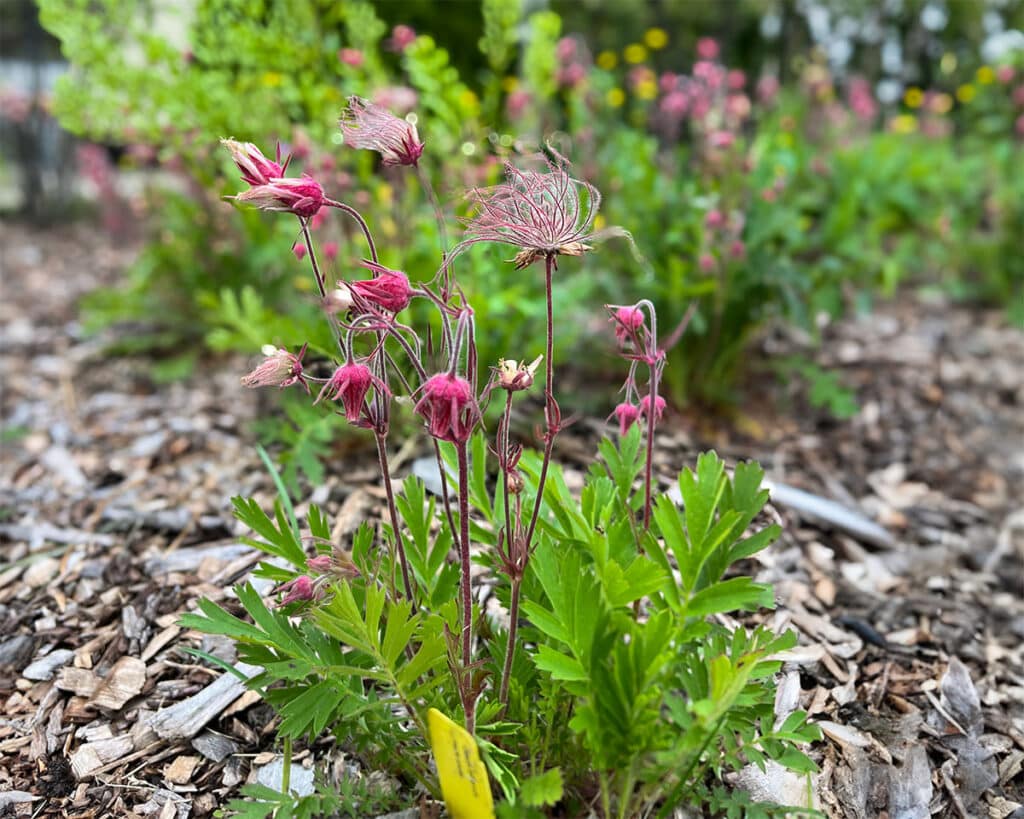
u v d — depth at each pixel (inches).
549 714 11.6
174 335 29.5
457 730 10.1
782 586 18.3
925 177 37.3
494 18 25.5
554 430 11.0
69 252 45.1
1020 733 15.3
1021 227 37.5
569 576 10.9
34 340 31.9
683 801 12.7
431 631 11.6
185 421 24.9
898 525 22.2
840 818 13.2
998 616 19.0
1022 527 23.0
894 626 18.0
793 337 32.3
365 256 20.7
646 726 10.4
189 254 29.3
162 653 15.8
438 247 20.5
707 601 11.1
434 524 18.1
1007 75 39.8
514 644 12.5
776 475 23.2
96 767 13.7
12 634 16.5
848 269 28.1
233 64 26.5
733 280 24.7
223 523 19.6
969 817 13.6
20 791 13.3
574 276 23.7
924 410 28.3
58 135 52.3
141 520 19.9
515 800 11.1
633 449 13.4
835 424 26.7
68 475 22.4
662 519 11.3
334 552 11.8
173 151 25.8
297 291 26.8
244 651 11.8
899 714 15.5
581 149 27.9
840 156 34.6
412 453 21.3
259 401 25.6
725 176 26.0
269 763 13.6
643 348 12.3
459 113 23.2
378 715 12.1
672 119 30.7
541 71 26.4
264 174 10.1
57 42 56.4
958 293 36.9
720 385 26.2
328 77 25.5
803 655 16.5
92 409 26.2
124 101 25.0
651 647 10.5
